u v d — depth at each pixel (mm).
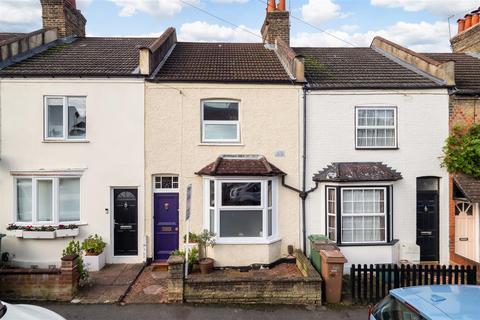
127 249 11812
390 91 11992
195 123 11781
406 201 11953
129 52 14195
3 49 12047
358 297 8828
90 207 11633
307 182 11953
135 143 11711
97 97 11641
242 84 11859
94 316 8031
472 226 11977
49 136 11711
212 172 11070
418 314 4797
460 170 11859
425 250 12172
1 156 11453
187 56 14672
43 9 15617
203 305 8594
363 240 11680
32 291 8766
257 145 11891
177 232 11914
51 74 11430
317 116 11977
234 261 11227
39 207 11648
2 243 11289
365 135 12156
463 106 12109
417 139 12023
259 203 11469
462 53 16812
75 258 9102
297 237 11883
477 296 5230
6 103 11469
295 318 8055
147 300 8852
